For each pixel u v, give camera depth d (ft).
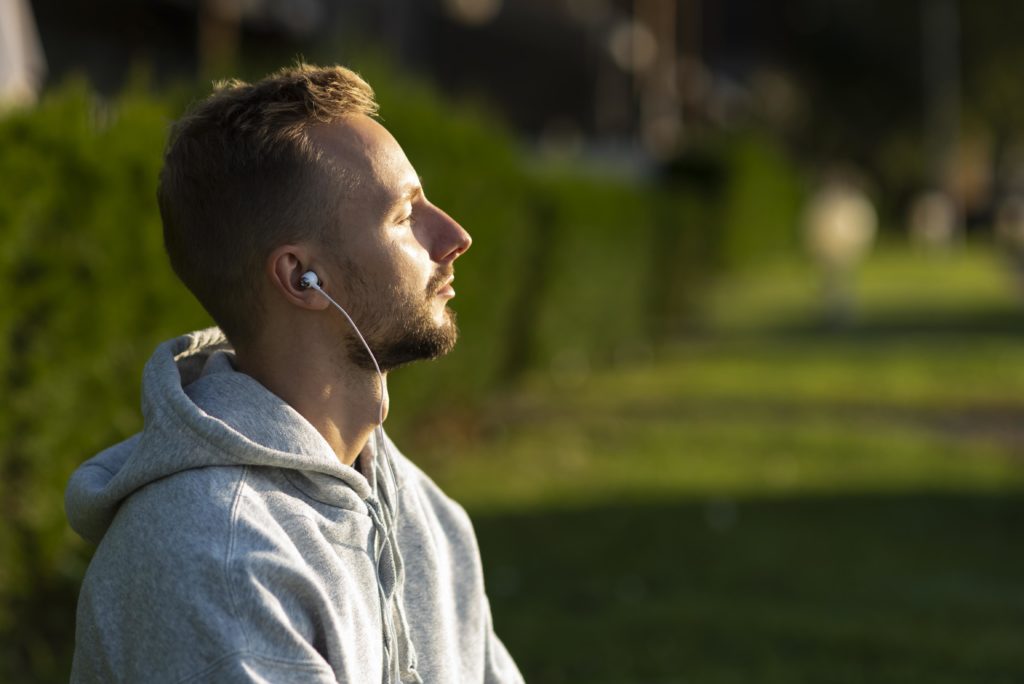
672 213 56.90
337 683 4.69
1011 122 170.50
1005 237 81.66
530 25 75.20
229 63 20.17
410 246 5.16
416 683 5.34
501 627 16.20
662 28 102.12
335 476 4.99
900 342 49.16
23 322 12.83
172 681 4.45
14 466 12.92
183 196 5.10
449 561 5.98
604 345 43.93
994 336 50.57
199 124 5.09
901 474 26.23
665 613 16.92
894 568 19.70
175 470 4.73
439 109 25.53
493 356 31.01
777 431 30.30
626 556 19.71
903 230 172.45
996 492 24.93
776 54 165.37
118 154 14.07
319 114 5.06
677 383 38.34
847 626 16.61
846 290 59.31
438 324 5.29
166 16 46.44
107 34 44.75
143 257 14.56
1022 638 16.51
